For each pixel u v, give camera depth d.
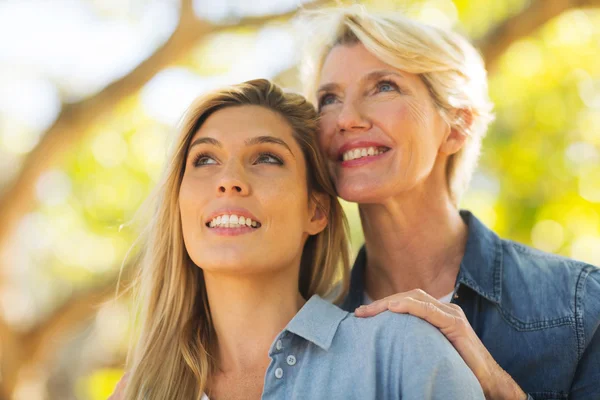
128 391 2.30
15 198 5.67
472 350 2.10
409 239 2.63
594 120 5.93
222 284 2.21
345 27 2.63
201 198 2.17
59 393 7.61
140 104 6.25
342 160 2.51
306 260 2.54
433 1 5.38
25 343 5.75
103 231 6.13
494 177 5.91
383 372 1.99
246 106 2.31
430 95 2.59
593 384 2.40
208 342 2.30
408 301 2.07
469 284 2.54
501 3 5.44
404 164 2.46
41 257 6.37
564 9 4.84
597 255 5.73
